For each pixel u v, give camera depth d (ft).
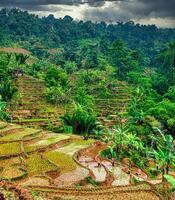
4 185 98.37
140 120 282.15
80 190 116.98
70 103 364.17
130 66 604.90
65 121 259.60
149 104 323.98
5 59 452.35
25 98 361.51
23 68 460.14
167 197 115.75
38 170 144.25
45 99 367.66
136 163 187.93
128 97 415.03
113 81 480.23
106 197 112.37
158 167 172.86
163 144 206.80
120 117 317.63
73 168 151.12
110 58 628.69
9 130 207.51
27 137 198.18
